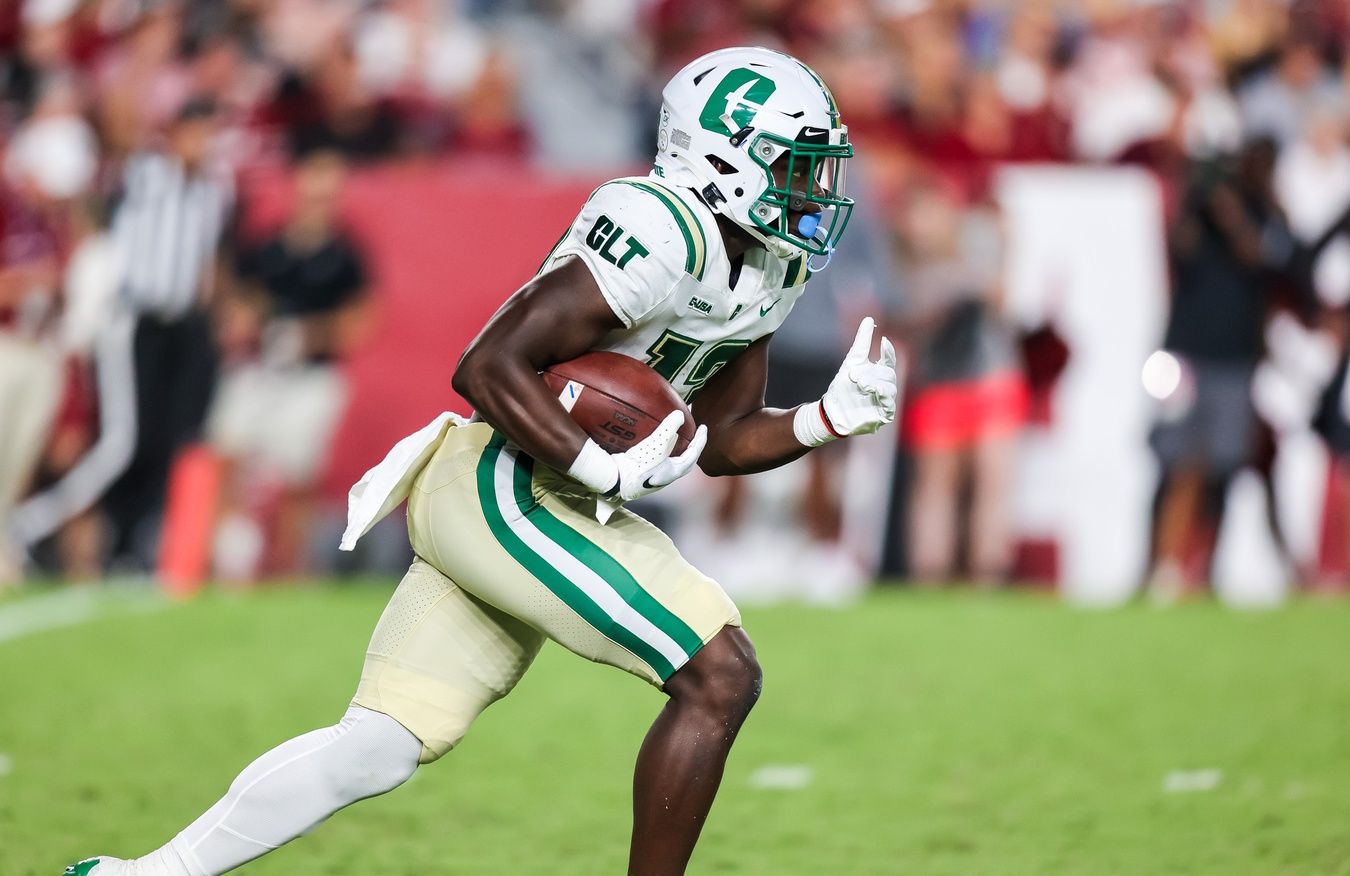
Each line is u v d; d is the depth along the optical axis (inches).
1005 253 1027.3
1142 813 551.5
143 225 1051.9
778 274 410.3
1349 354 1029.8
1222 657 840.3
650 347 398.6
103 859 394.6
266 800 385.4
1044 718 705.0
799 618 944.3
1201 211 1009.5
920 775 608.4
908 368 1029.2
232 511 1053.8
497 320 378.9
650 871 387.2
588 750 650.2
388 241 1044.5
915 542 1040.2
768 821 544.1
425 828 535.8
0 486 1045.2
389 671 396.5
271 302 1046.4
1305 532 1035.9
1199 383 1016.2
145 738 668.1
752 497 1034.7
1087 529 1032.8
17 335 1039.6
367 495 400.5
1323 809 553.9
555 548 386.0
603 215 383.6
